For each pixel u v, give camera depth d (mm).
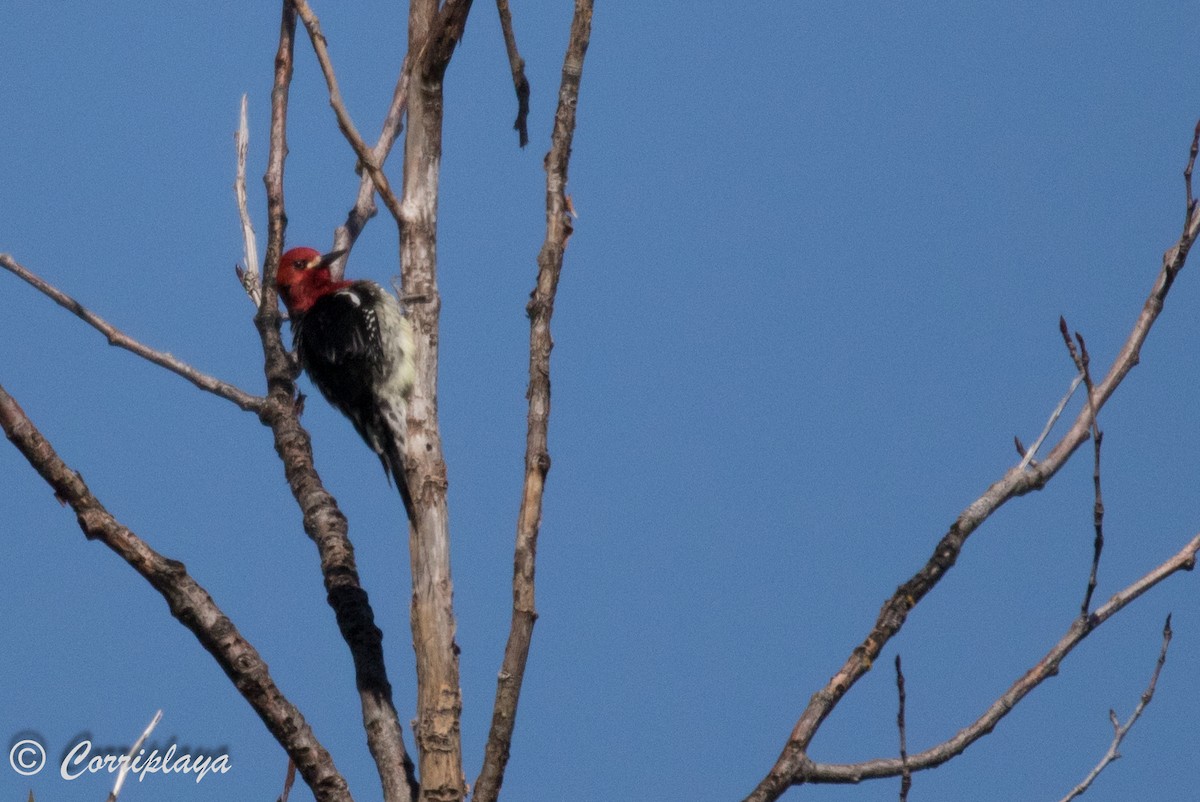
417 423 9266
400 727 9414
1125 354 9047
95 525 8445
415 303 9445
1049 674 8172
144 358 11859
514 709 8055
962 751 8109
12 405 8438
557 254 8773
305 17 9023
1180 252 8961
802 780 8086
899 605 8531
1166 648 8039
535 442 8398
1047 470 8961
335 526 10883
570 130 9008
